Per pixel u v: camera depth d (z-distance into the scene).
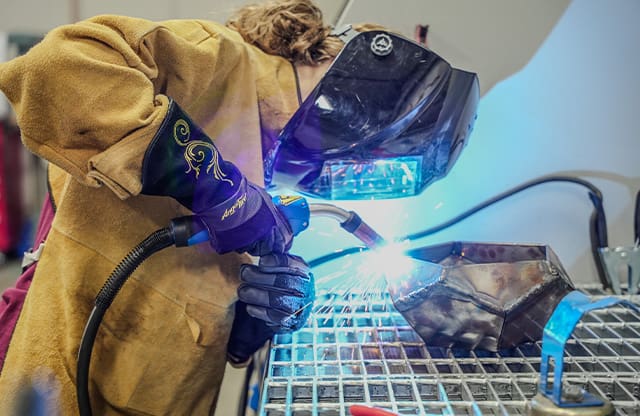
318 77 0.91
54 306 0.76
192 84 0.75
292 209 0.80
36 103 0.61
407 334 0.87
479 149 1.22
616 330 0.89
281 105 0.88
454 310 0.77
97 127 0.60
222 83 0.83
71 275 0.75
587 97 1.19
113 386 0.83
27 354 0.75
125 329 0.81
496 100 1.20
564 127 1.20
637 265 1.07
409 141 0.84
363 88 0.81
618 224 1.23
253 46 0.94
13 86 0.61
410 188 0.90
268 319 0.79
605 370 0.73
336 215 0.84
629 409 0.62
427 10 1.15
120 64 0.64
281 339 0.87
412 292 0.79
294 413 0.63
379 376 0.71
